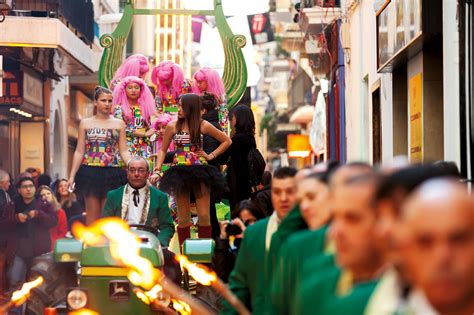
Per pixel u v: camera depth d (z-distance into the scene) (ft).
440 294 20.18
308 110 265.75
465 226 19.94
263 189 69.21
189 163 76.02
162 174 83.71
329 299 28.71
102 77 110.83
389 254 24.72
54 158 213.05
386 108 112.88
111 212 70.28
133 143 91.66
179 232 76.54
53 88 199.52
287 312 37.37
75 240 60.44
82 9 182.50
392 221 24.54
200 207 75.87
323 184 38.04
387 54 100.78
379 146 125.49
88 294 59.11
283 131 334.65
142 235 60.80
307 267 31.99
